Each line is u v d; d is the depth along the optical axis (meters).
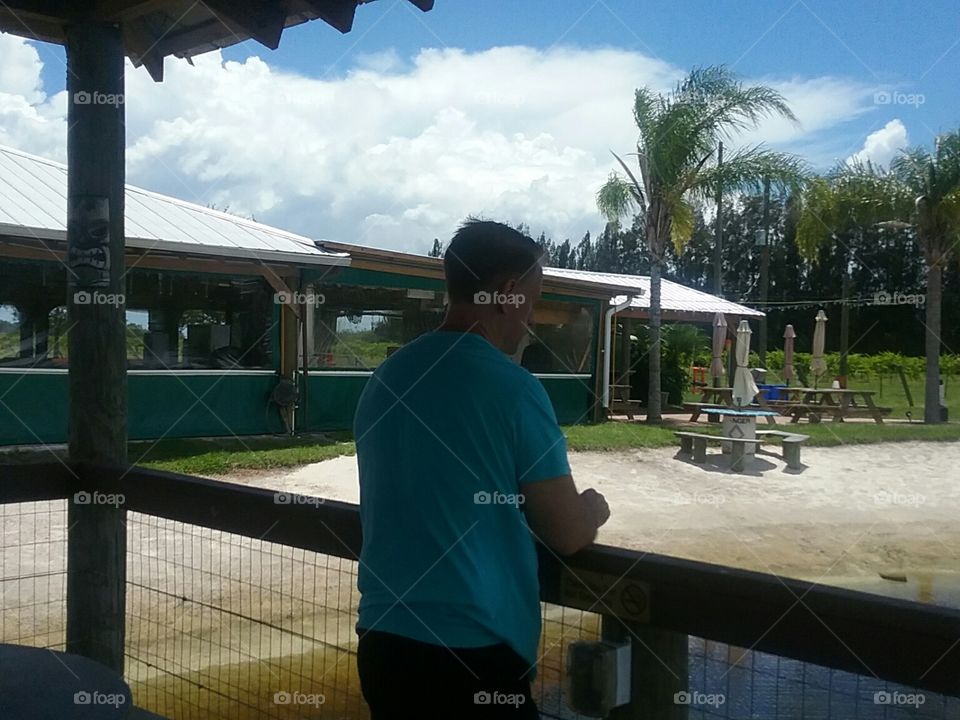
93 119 3.25
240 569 4.07
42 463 3.13
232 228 13.30
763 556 8.04
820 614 1.57
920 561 7.99
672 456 13.42
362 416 2.06
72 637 3.18
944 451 14.63
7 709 1.90
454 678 1.81
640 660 1.87
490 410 1.85
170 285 12.57
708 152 18.94
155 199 13.59
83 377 3.26
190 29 3.54
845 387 23.33
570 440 14.29
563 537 1.87
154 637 3.86
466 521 1.84
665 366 22.38
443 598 1.82
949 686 1.43
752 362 30.09
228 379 13.11
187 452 11.64
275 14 3.36
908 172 21.05
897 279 38.75
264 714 3.31
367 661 1.92
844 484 11.51
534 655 1.89
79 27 3.23
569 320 18.12
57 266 11.44
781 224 45.56
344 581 4.04
